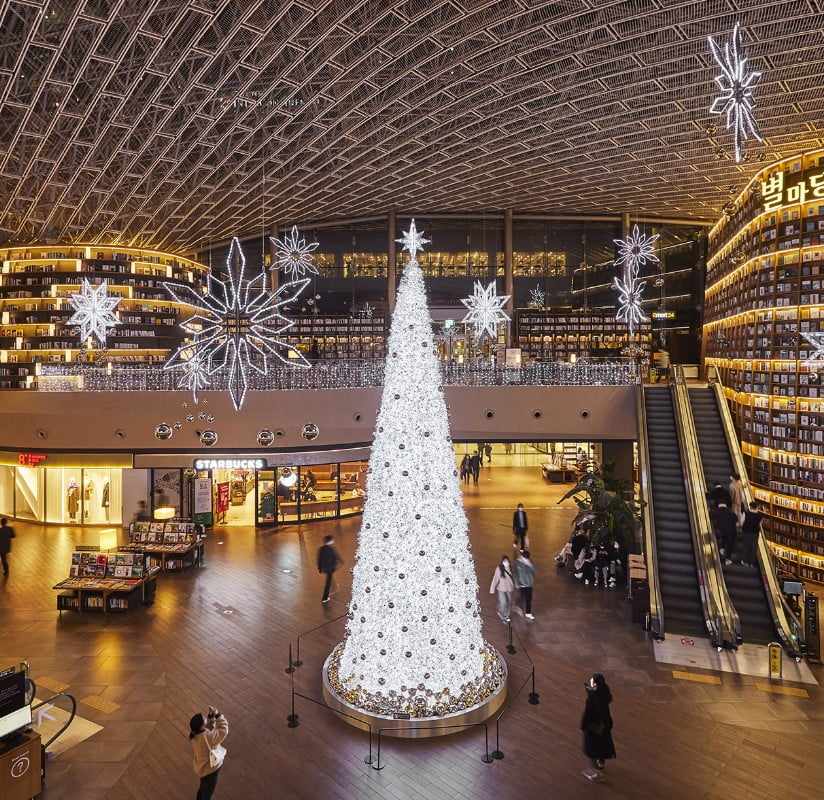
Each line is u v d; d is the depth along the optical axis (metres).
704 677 9.12
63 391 18.22
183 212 26.80
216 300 10.85
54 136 18.11
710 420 16.39
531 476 28.53
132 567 11.95
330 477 19.31
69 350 25.78
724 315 23.89
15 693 6.27
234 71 15.43
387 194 28.91
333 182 25.55
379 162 24.09
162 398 17.86
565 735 7.50
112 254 29.89
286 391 18.09
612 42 15.38
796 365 17.92
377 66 16.11
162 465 17.89
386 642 7.64
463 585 7.82
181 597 12.38
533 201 31.50
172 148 19.92
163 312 28.08
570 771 6.78
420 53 16.11
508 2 13.98
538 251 35.81
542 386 19.30
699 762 6.98
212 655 9.72
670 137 21.52
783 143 19.27
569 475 26.56
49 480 18.91
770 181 18.92
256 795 6.33
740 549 12.60
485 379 19.52
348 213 32.78
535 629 10.88
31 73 14.84
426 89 18.25
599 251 35.88
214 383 17.92
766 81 16.42
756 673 9.29
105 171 20.41
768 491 18.70
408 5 13.99
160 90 15.59
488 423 19.36
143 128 18.47
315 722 7.77
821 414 17.50
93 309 18.14
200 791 5.94
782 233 18.58
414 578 7.54
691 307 35.38
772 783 6.61
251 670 9.20
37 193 21.38
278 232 34.72
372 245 35.47
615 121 20.66
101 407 17.97
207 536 17.23
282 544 16.41
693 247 35.75
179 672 9.13
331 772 6.73
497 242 35.41
